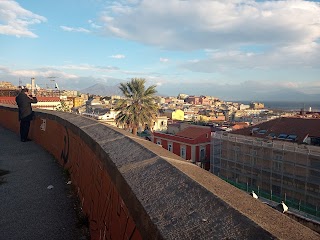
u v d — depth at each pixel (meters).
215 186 1.70
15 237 3.72
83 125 5.65
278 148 25.19
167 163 2.18
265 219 1.24
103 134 4.19
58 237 3.75
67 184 5.94
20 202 4.95
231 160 29.80
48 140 9.44
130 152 2.86
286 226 1.17
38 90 33.12
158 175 2.03
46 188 5.69
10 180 6.17
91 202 4.00
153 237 1.41
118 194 2.47
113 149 3.18
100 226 3.26
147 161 2.40
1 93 27.56
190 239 1.20
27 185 5.85
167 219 1.42
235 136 30.70
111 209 2.76
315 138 25.02
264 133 29.28
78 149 5.61
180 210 1.46
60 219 4.31
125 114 31.20
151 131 41.62
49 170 6.99
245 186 28.25
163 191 1.74
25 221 4.21
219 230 1.19
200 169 2.22
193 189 1.63
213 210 1.36
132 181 2.06
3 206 4.77
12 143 10.73
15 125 13.56
